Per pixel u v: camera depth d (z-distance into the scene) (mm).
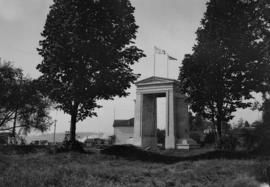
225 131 43750
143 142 53625
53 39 36625
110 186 16953
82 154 33562
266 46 38625
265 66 38375
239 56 39000
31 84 45281
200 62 40688
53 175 17500
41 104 48250
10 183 15344
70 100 36406
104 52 36531
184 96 54219
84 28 36500
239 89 38938
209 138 60438
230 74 39625
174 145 50625
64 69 37000
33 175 17297
